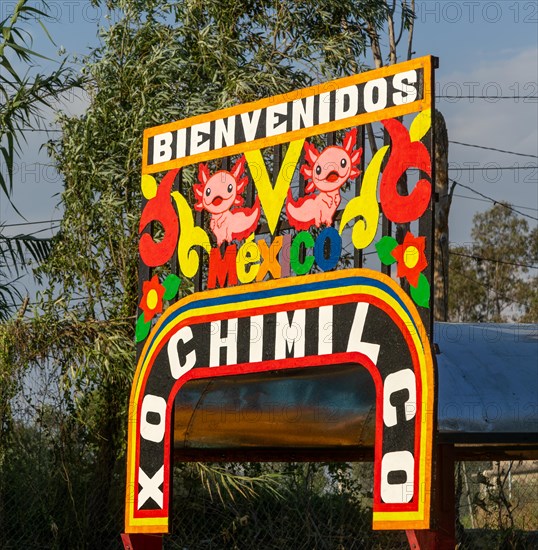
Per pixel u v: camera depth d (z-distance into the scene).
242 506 12.20
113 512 11.55
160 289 9.50
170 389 9.23
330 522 11.46
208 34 15.23
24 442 10.92
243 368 8.67
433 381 7.29
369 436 10.52
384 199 7.82
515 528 11.73
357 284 7.92
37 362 11.30
